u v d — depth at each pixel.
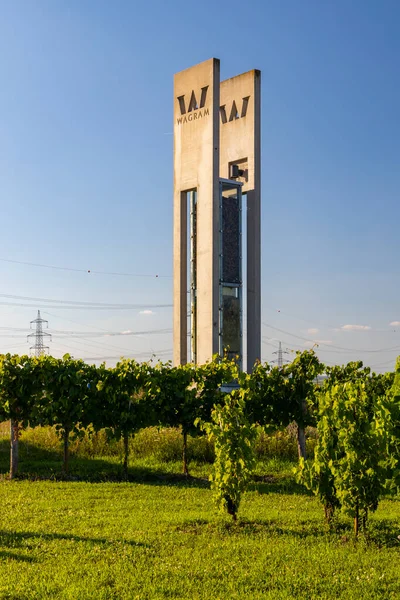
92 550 9.24
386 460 10.48
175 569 8.40
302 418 17.72
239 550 9.39
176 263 32.03
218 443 11.14
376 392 16.98
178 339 31.55
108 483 15.62
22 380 16.86
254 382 17.69
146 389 17.86
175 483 15.95
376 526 11.06
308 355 17.86
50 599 7.30
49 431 21.44
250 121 32.50
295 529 10.85
